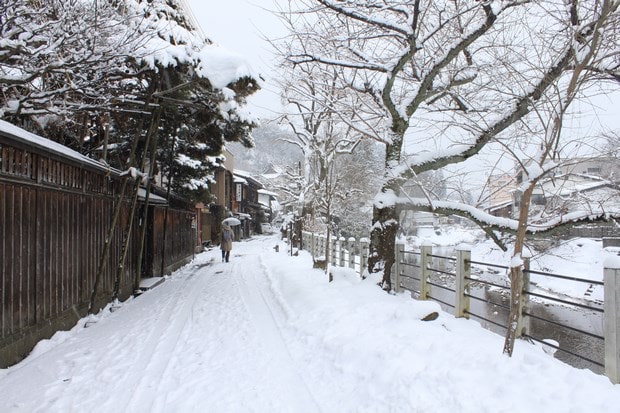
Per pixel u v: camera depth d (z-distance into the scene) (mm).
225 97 9406
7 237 5418
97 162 8922
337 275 10086
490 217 7332
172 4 10258
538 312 15664
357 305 7160
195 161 16906
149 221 13375
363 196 22812
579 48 4863
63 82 7555
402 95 9148
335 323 6488
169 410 4156
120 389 4676
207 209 32469
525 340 5223
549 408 3158
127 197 10867
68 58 6422
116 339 6695
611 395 3186
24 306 5836
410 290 8484
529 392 3402
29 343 5961
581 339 12008
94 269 8719
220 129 13094
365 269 9164
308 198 23250
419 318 5824
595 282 4129
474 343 4715
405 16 7180
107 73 8180
